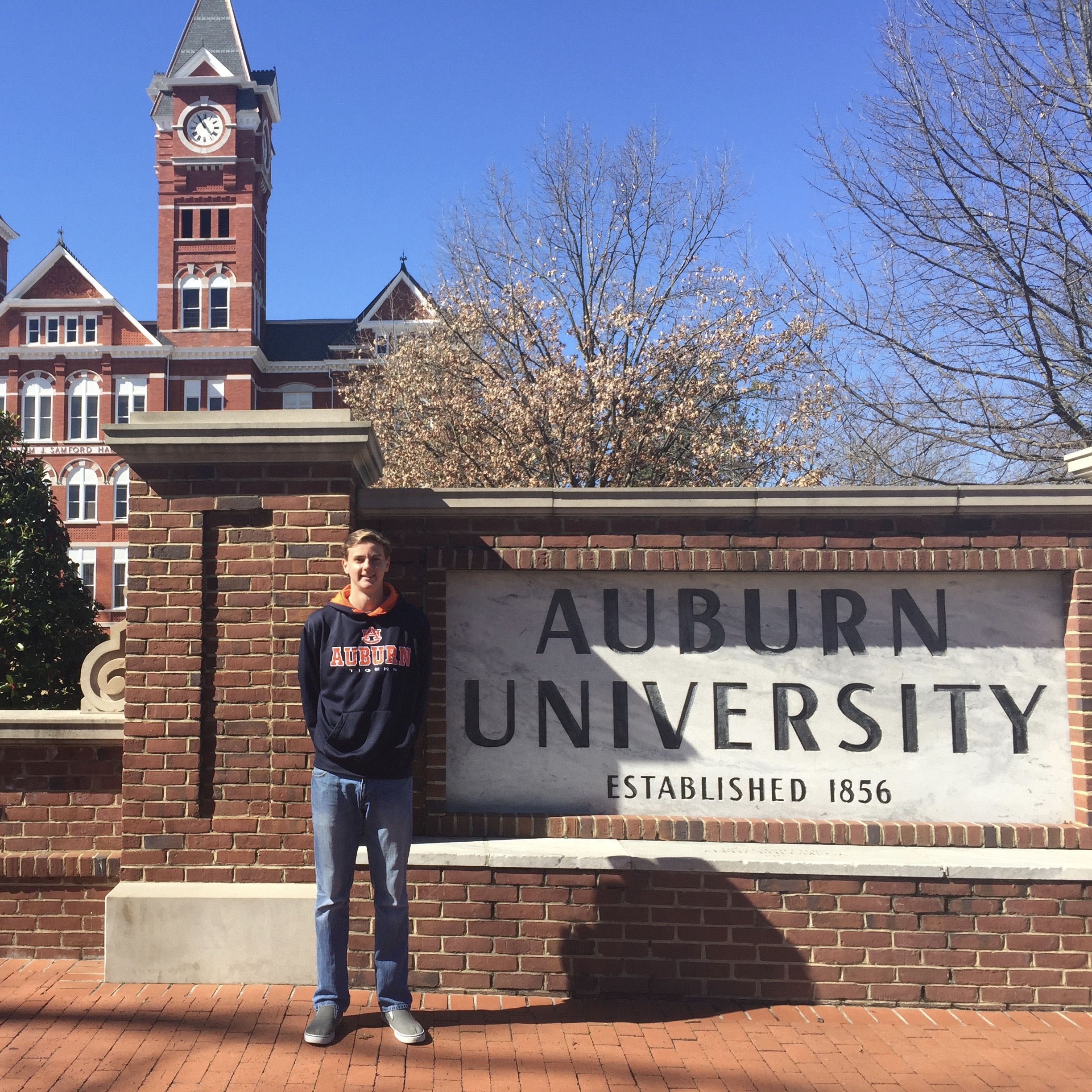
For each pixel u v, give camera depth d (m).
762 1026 4.41
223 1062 3.89
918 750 5.15
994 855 4.87
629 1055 4.06
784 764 5.16
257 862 4.81
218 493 4.99
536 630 5.25
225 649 4.91
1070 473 5.40
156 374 39.44
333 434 4.93
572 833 5.04
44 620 8.27
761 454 16.95
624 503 5.16
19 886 5.12
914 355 11.19
